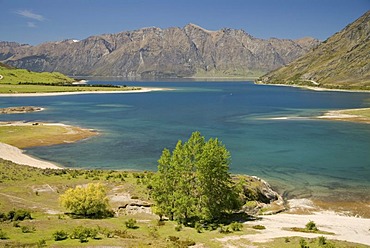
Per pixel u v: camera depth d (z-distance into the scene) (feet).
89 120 452.35
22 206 143.64
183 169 141.79
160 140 327.47
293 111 541.75
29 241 99.50
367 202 172.45
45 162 248.93
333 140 318.24
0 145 276.62
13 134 335.06
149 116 493.77
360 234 124.77
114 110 568.00
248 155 265.95
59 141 317.01
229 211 151.84
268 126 401.08
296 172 223.10
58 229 113.91
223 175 139.85
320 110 547.90
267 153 271.69
